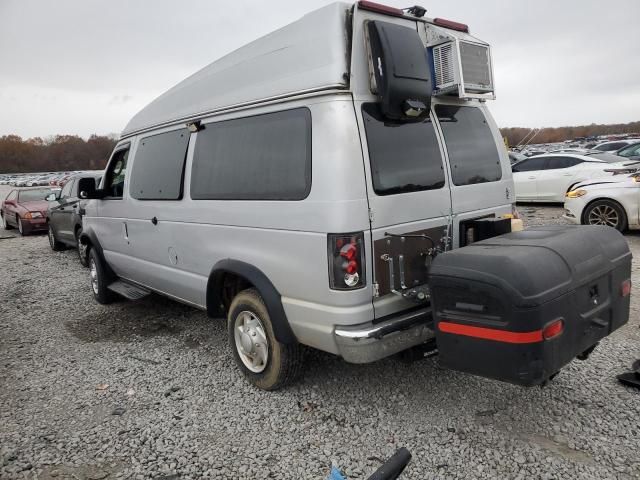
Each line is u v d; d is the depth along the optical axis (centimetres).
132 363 439
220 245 385
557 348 248
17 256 1044
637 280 605
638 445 283
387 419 325
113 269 603
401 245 314
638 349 407
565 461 273
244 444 307
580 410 321
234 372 409
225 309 418
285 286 330
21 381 411
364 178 295
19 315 604
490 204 385
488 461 277
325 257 296
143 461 295
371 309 301
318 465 283
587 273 268
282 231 324
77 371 427
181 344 480
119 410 355
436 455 285
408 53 301
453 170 353
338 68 294
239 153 363
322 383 378
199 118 411
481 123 392
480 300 251
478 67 344
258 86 348
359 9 304
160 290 511
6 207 1520
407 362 329
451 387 362
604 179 934
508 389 354
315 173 299
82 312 604
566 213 951
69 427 336
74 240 930
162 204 457
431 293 275
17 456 304
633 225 853
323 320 305
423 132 337
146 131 501
